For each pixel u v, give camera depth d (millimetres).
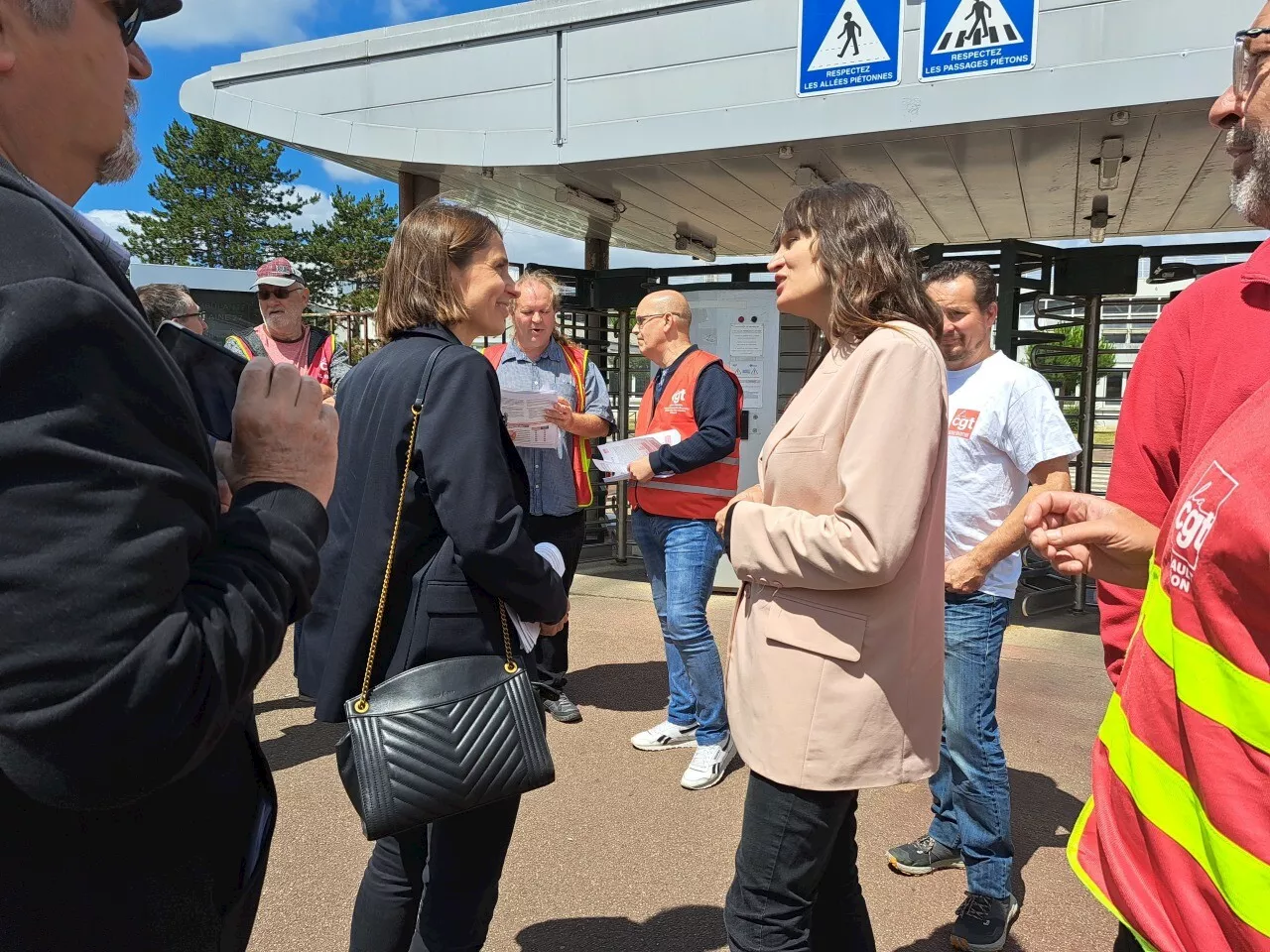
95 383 719
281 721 4051
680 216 7676
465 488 1567
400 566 1649
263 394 996
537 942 2381
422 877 1840
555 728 3992
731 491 3500
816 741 1509
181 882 927
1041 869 2773
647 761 3613
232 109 6324
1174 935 969
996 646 2365
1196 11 4086
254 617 863
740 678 1662
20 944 811
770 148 5195
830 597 1539
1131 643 1148
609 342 7785
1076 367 6078
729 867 2777
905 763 1555
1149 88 4203
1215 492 909
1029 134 4875
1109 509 1299
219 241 55281
